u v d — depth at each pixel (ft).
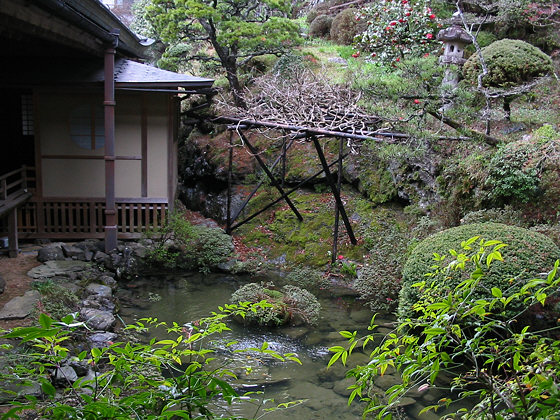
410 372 4.38
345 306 21.26
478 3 31.07
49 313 15.92
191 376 4.27
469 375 5.19
